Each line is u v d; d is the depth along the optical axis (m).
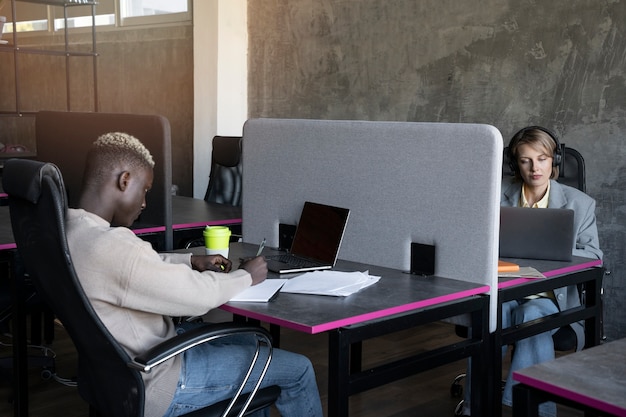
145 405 1.88
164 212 3.44
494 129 2.33
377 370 2.08
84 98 7.28
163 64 6.41
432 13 4.61
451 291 2.29
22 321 2.91
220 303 2.02
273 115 5.65
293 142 2.88
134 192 2.02
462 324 2.44
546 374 1.42
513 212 2.80
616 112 3.91
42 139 4.02
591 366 1.47
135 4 6.65
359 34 5.01
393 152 2.57
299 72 5.42
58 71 7.52
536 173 3.02
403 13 4.76
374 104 4.98
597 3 3.93
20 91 7.97
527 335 2.50
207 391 2.01
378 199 2.63
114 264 1.84
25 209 1.78
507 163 3.28
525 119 4.27
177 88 6.33
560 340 2.77
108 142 2.01
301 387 2.18
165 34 6.36
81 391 2.08
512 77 4.30
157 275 1.87
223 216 3.84
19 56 7.93
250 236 3.09
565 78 4.09
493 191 2.34
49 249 1.73
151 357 1.76
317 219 2.71
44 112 3.99
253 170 3.05
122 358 1.79
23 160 1.80
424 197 2.50
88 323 1.78
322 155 2.79
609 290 4.05
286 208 2.94
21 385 2.94
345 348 1.99
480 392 2.37
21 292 2.89
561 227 2.74
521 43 4.25
